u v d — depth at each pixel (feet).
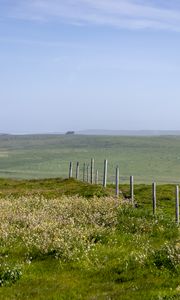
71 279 61.62
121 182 458.91
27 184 190.49
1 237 82.64
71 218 91.40
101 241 78.64
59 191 155.74
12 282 61.05
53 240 75.97
